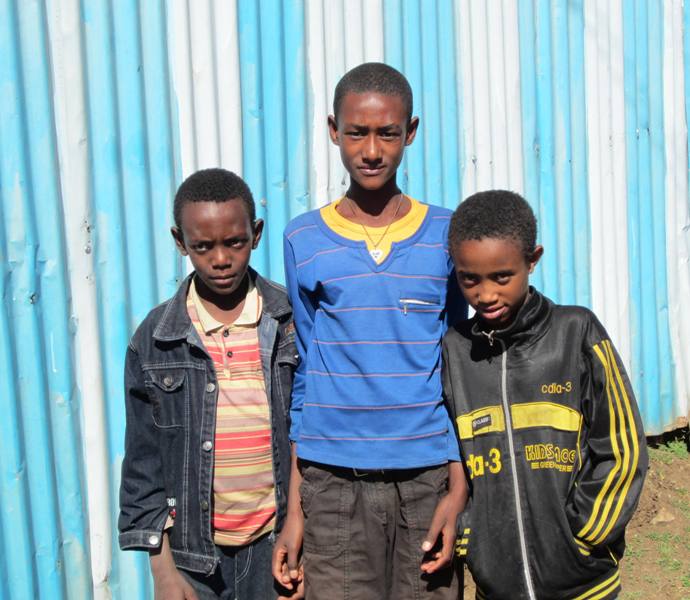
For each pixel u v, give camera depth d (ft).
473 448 7.63
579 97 14.78
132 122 10.79
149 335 7.93
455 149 13.44
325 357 7.69
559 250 14.79
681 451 16.31
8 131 10.08
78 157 10.48
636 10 15.34
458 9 13.28
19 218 10.19
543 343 7.53
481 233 7.13
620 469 7.32
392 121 7.58
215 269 7.61
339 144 7.92
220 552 7.99
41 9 10.16
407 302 7.61
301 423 7.84
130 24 10.69
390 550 7.79
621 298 15.64
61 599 10.61
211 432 7.80
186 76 11.10
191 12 11.13
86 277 10.61
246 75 11.60
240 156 11.61
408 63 12.89
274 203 11.96
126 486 7.95
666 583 12.57
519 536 7.50
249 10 11.53
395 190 8.04
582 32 14.70
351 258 7.71
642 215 15.84
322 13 12.07
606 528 7.31
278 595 8.14
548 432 7.47
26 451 10.34
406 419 7.48
